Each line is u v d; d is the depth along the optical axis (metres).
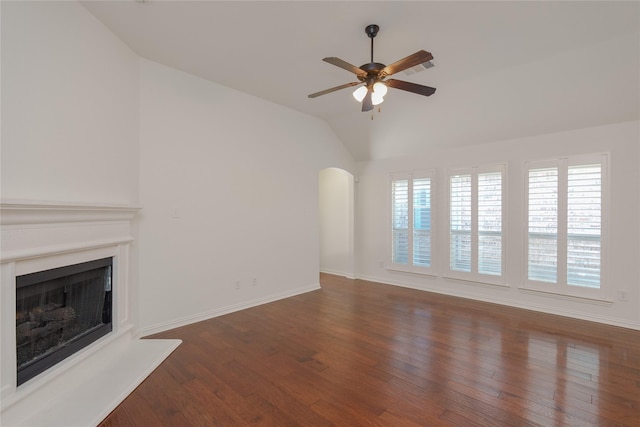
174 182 3.43
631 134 3.34
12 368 1.77
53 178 2.14
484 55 3.07
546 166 3.85
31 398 1.90
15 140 1.88
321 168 5.26
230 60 3.24
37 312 2.07
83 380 2.31
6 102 1.82
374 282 5.68
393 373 2.48
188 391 2.24
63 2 2.21
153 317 3.28
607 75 3.04
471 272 4.54
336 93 4.13
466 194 4.55
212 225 3.78
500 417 1.94
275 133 4.50
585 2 2.29
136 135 3.11
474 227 4.48
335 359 2.72
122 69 2.89
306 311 4.03
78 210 2.23
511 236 4.18
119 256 2.76
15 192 1.88
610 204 3.46
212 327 3.46
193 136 3.60
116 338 2.69
